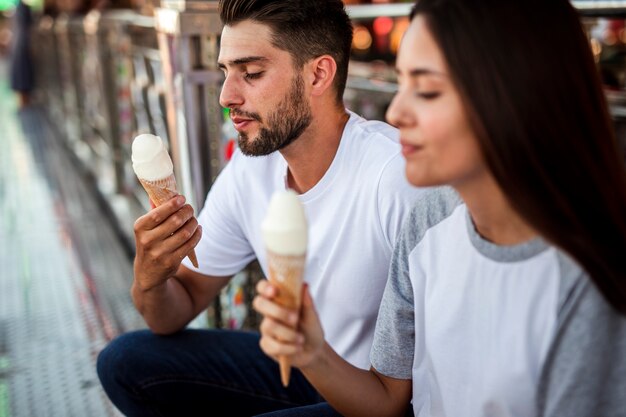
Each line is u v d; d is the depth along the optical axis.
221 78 2.06
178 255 1.43
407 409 1.35
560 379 0.92
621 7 1.74
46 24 8.80
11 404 2.39
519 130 0.84
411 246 1.12
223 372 1.66
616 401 0.90
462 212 1.04
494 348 0.98
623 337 0.88
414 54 0.89
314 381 1.11
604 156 0.88
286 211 0.87
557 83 0.84
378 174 1.38
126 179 4.42
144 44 3.33
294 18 1.36
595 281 0.87
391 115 0.93
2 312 3.18
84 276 3.59
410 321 1.18
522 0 0.84
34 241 4.16
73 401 2.41
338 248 1.45
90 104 5.68
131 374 1.61
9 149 7.06
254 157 1.62
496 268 0.97
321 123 1.45
